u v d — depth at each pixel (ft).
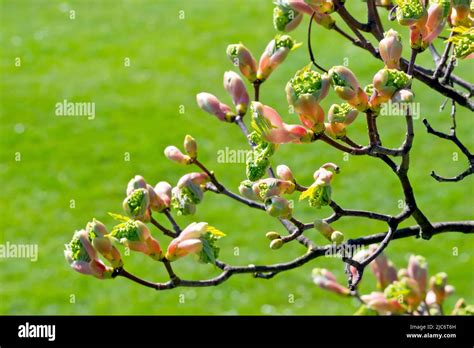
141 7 85.97
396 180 52.80
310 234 48.16
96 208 53.52
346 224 48.67
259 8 84.58
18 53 76.89
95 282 45.93
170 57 75.51
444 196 50.75
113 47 77.92
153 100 67.26
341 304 42.06
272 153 11.80
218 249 13.06
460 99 13.29
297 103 11.16
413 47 11.76
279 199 12.53
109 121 63.87
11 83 70.95
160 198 13.83
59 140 61.41
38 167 58.18
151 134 61.72
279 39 14.65
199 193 14.05
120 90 69.26
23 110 65.98
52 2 87.40
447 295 16.71
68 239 50.47
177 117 63.93
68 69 73.61
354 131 57.88
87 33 80.69
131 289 44.93
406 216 12.42
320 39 73.61
